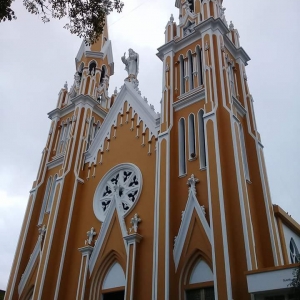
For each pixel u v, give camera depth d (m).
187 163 23.14
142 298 20.64
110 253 23.94
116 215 25.06
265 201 22.02
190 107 25.41
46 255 25.83
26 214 31.47
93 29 18.59
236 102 25.52
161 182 22.55
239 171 20.02
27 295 27.14
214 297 18.12
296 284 12.98
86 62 38.66
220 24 27.72
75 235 27.16
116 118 31.06
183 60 28.73
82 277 23.70
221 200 18.95
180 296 18.78
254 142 24.66
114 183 27.78
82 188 29.53
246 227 18.00
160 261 19.67
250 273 15.74
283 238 23.72
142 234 23.12
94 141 31.25
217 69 25.16
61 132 35.88
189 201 21.08
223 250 17.50
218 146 20.97
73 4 17.75
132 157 27.69
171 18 31.64
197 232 20.05
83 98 34.66
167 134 24.45
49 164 33.97
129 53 35.38
